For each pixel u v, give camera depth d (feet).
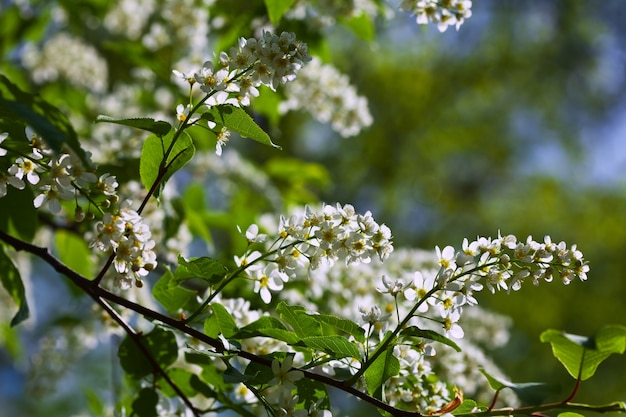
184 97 19.34
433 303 10.23
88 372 30.96
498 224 51.78
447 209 51.55
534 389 10.07
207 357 12.22
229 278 10.69
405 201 51.08
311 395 10.53
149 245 10.04
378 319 10.48
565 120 53.47
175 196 17.13
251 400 12.32
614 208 52.49
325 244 10.08
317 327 10.71
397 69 50.88
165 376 12.32
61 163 9.83
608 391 42.73
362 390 10.72
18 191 12.57
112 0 23.82
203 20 20.68
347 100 18.13
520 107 53.36
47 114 10.02
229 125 10.41
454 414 9.92
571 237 52.01
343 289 15.74
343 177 49.26
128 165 16.67
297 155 46.93
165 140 10.81
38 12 23.80
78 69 23.17
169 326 10.80
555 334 9.80
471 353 14.25
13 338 22.86
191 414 12.46
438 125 51.90
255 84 10.15
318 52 18.94
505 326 19.06
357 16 18.69
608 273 50.19
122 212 9.97
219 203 29.30
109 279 13.62
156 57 21.95
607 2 52.80
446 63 52.29
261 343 11.78
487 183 52.90
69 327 18.62
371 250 10.15
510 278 10.31
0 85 10.14
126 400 12.78
